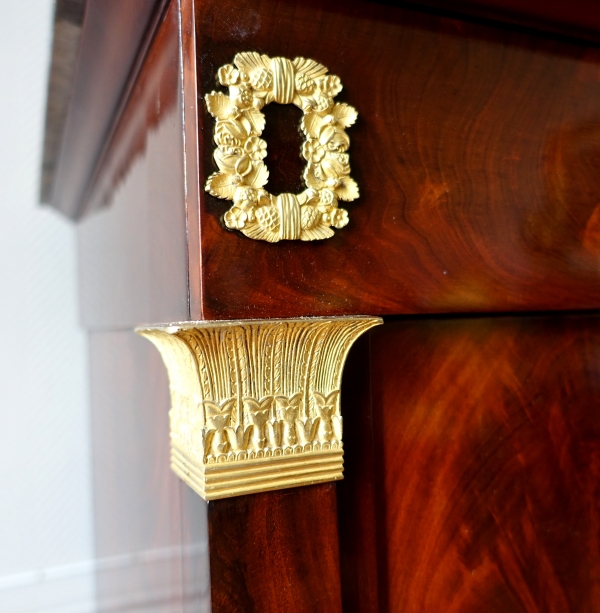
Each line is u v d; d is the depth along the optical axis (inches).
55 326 39.6
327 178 13.4
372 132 14.1
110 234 24.0
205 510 13.0
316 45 13.5
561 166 16.8
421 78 14.7
